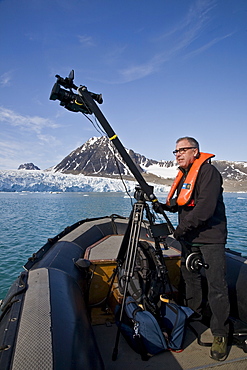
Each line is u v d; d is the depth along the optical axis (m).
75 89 2.28
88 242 3.54
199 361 1.89
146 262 2.29
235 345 2.06
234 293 2.35
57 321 1.53
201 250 2.08
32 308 1.63
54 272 2.26
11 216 22.14
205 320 2.38
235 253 2.86
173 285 2.93
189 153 2.12
